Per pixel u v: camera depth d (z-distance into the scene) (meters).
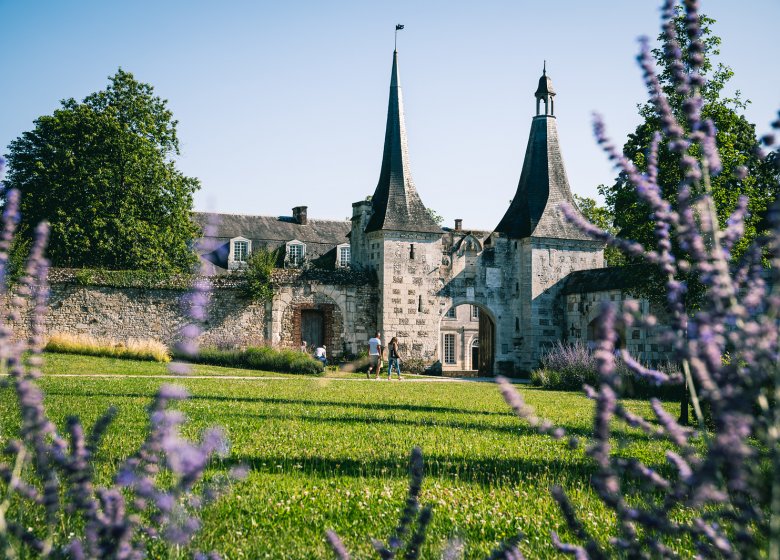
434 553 4.60
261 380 21.98
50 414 10.34
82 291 28.98
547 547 4.90
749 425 2.28
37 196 33.72
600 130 2.92
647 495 5.09
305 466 7.66
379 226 33.00
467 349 53.28
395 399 16.67
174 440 2.51
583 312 32.50
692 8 2.84
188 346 2.36
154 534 3.04
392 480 6.99
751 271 2.75
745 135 17.62
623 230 19.17
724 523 4.38
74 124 34.28
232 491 6.11
